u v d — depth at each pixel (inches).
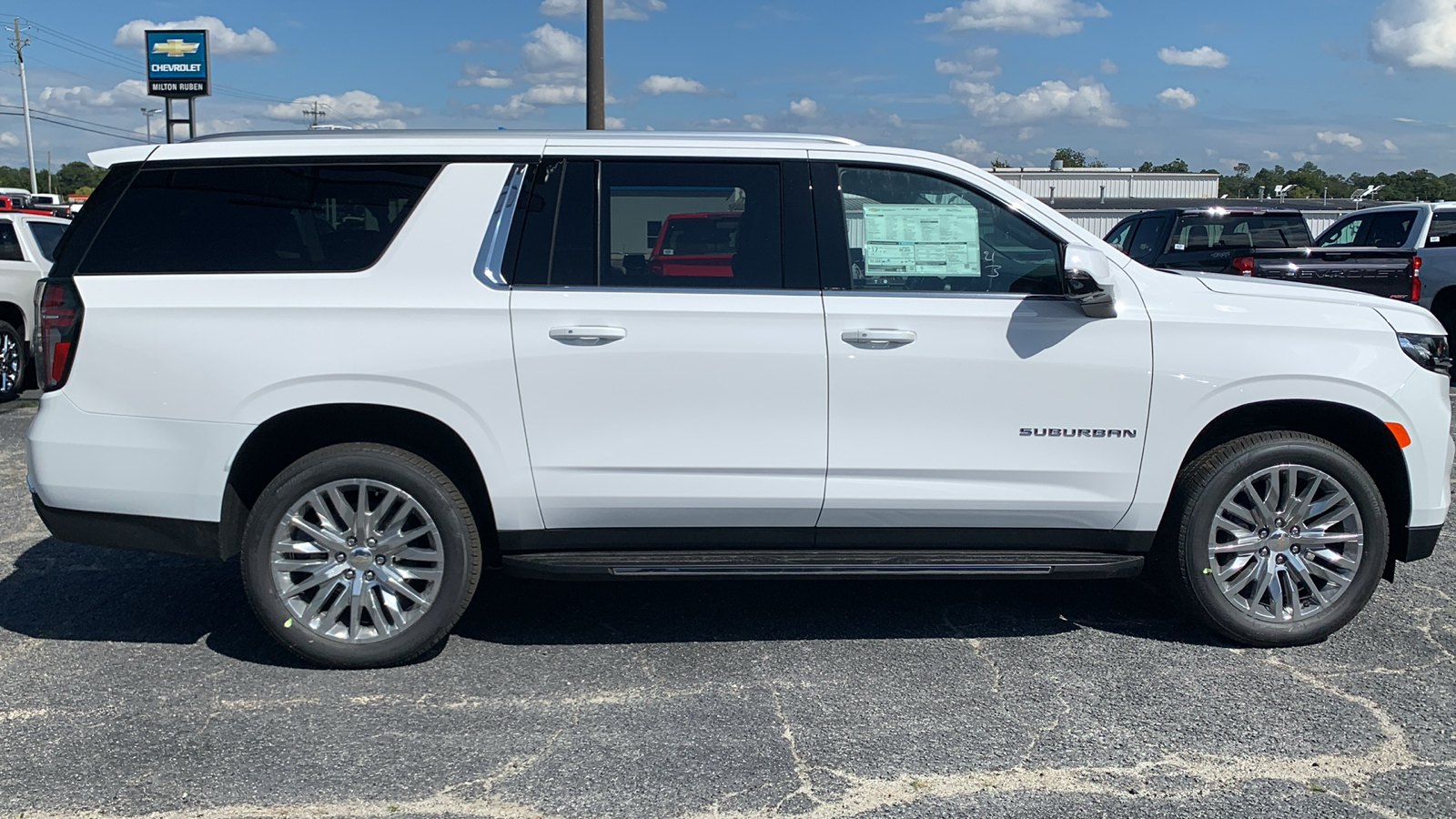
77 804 120.6
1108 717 143.3
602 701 148.5
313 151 156.0
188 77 1133.1
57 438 151.9
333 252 153.8
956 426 157.8
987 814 119.4
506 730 139.4
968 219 161.2
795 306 155.3
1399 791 124.2
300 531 156.2
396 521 156.4
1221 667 160.1
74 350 150.9
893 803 121.6
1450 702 147.6
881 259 159.2
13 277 399.5
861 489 158.2
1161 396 159.0
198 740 136.2
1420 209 467.2
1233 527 164.7
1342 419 168.1
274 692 151.1
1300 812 119.9
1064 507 161.6
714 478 156.9
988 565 160.7
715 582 200.4
